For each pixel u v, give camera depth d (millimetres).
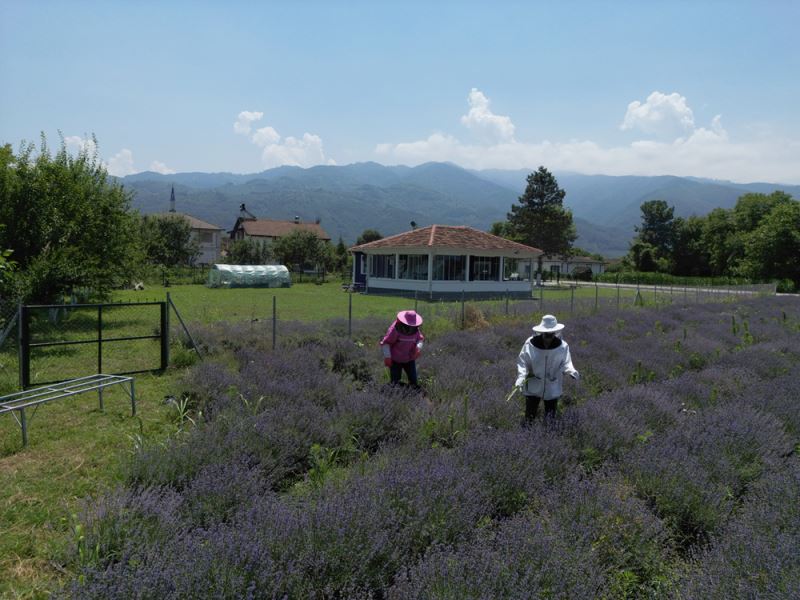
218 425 5656
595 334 13227
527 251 37781
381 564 3451
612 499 4152
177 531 3684
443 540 3674
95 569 3074
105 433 6531
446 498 4016
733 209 80750
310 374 8523
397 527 3721
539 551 3318
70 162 18859
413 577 3105
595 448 5695
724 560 3465
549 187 63094
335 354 10336
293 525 3455
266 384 7555
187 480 4645
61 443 6148
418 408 6711
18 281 14211
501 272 37375
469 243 36125
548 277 76062
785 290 51969
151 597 2783
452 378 8367
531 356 6422
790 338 14617
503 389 7742
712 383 8961
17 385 8375
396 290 36375
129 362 10781
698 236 85688
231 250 63875
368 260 39219
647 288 52531
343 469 5277
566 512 4020
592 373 9273
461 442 5770
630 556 3703
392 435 6336
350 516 3562
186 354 10531
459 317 16984
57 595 3014
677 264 85812
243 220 91125
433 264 34562
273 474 5008
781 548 3449
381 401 6652
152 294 30844
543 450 5238
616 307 22953
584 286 57750
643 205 92625
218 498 4121
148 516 3783
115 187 19359
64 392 7895
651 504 4668
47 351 11641
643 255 88125
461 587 2965
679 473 4734
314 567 3207
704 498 4527
